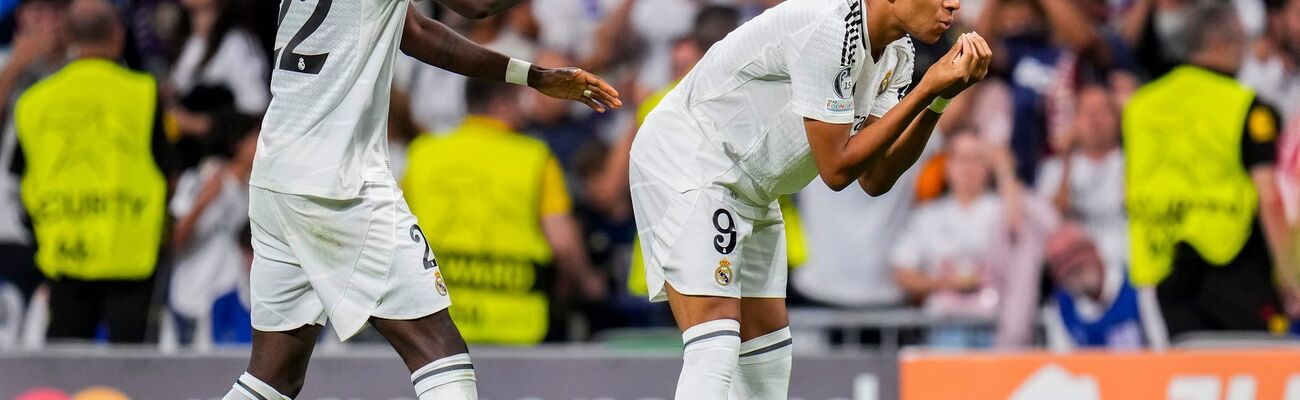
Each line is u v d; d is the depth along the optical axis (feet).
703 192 44.57
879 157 41.88
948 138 86.07
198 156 84.99
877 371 68.49
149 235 79.25
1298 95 93.15
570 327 80.89
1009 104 87.35
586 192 85.51
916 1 41.86
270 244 43.27
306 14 41.65
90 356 67.00
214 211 82.79
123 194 78.69
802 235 81.10
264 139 42.47
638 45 91.86
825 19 41.75
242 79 86.99
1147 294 82.23
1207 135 81.35
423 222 76.48
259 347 44.34
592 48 91.71
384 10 41.83
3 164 85.30
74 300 78.69
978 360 67.41
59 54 85.10
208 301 82.43
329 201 41.63
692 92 45.50
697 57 81.71
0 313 84.69
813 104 41.78
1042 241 84.28
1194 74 82.02
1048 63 88.43
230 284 82.89
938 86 40.37
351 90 41.52
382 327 42.52
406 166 78.33
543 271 78.33
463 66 46.26
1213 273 81.10
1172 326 81.20
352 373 67.62
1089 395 66.85
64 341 78.33
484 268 76.69
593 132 87.35
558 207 78.69
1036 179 86.69
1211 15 82.02
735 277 44.75
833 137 41.75
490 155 77.25
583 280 79.77
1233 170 81.25
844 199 84.74
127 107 79.10
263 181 42.27
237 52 87.30
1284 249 81.87
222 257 82.99
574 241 79.00
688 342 44.27
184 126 85.40
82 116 78.79
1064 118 87.45
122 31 80.12
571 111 88.12
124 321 78.59
